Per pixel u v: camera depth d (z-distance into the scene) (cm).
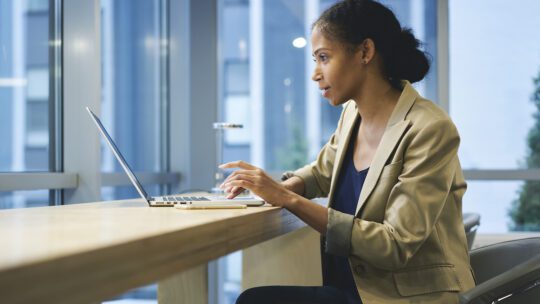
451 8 366
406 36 144
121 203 146
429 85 366
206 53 372
